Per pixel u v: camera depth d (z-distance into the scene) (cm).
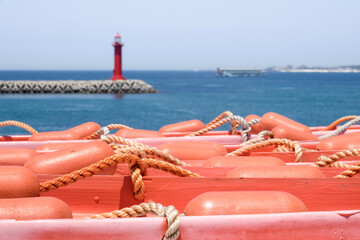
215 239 238
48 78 18600
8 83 6612
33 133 634
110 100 5250
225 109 3853
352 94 6044
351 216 250
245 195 263
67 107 4150
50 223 230
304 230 246
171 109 3944
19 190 281
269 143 459
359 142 470
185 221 236
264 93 6600
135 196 335
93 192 345
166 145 459
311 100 4862
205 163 392
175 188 338
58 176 338
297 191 331
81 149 355
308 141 528
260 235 241
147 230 234
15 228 228
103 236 231
